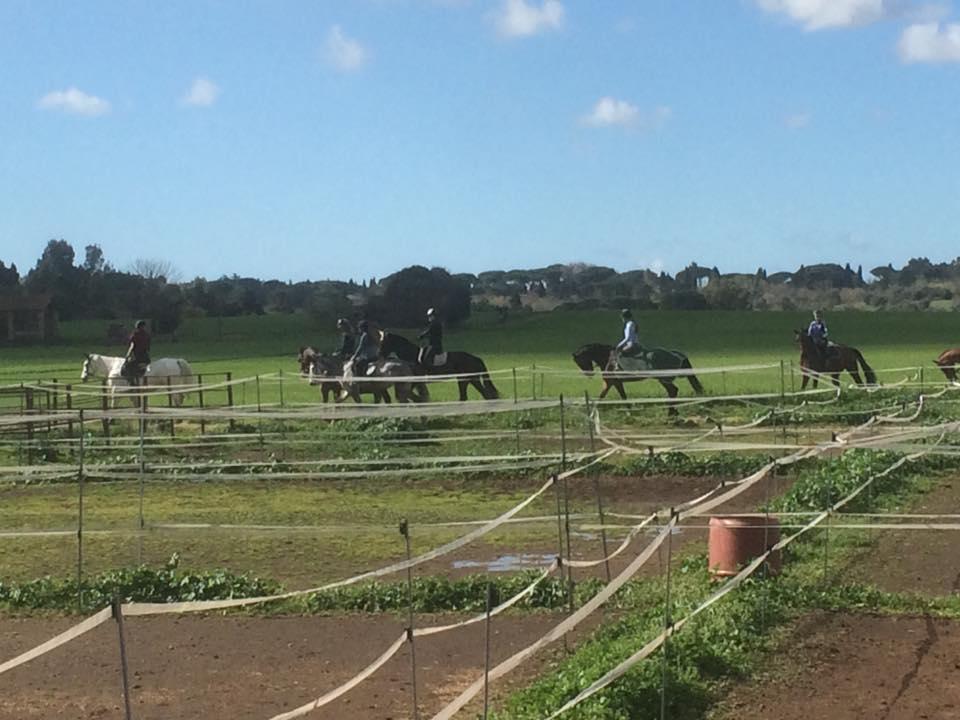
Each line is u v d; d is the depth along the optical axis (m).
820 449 12.77
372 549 16.14
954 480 20.64
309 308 98.38
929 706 9.09
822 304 125.00
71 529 17.83
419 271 90.12
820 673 9.95
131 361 34.34
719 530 12.91
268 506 20.12
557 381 46.06
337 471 23.45
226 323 98.06
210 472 23.81
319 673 10.36
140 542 14.84
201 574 13.73
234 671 10.48
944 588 13.10
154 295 96.62
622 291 146.38
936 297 132.00
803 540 15.19
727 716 8.91
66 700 9.70
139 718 9.20
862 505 17.45
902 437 14.94
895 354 63.22
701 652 9.92
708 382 44.88
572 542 16.33
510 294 143.75
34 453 25.69
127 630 11.98
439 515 18.81
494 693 9.58
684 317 101.31
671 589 12.46
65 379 48.12
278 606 12.71
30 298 88.31
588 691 8.34
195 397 40.66
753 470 22.05
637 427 28.62
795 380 45.12
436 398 39.78
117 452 26.27
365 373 32.94
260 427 30.03
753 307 119.31
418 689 9.79
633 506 19.23
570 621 8.56
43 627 12.27
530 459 22.48
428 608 12.59
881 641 10.89
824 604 12.07
